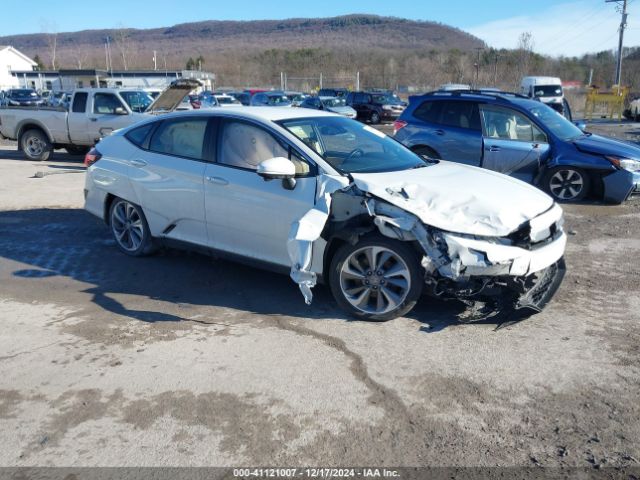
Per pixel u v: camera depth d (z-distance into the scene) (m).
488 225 4.12
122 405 3.47
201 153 5.49
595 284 5.50
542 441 3.11
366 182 4.40
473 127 9.51
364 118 30.30
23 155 15.93
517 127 9.34
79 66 83.75
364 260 4.56
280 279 5.62
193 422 3.30
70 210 8.71
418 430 3.21
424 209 4.19
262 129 5.12
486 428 3.23
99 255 6.46
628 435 3.16
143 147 6.04
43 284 5.54
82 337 4.38
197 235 5.59
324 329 4.47
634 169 8.72
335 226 4.58
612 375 3.78
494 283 4.18
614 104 35.84
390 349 4.14
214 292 5.29
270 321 4.63
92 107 13.77
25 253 6.54
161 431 3.21
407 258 4.30
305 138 5.05
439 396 3.54
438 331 4.42
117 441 3.13
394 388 3.63
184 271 5.89
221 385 3.68
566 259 6.34
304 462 2.96
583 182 9.07
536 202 4.62
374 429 3.22
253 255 5.16
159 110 13.89
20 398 3.55
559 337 4.33
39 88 60.00
